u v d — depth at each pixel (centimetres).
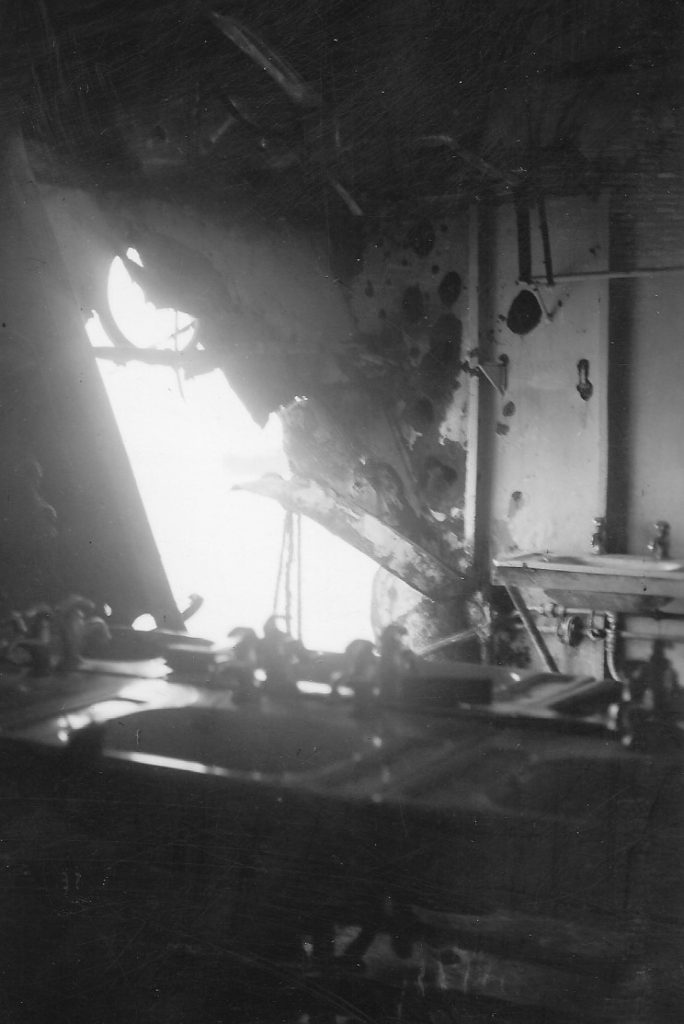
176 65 413
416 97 491
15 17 351
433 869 182
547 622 617
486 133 531
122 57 384
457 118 511
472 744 199
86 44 371
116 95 396
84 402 322
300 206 559
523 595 629
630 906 182
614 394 591
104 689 232
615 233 576
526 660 632
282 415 645
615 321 590
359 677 221
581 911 180
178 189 487
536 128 532
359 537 641
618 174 559
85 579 313
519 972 169
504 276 626
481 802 183
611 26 486
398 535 644
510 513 639
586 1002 173
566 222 591
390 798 182
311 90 459
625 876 183
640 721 208
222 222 526
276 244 573
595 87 522
